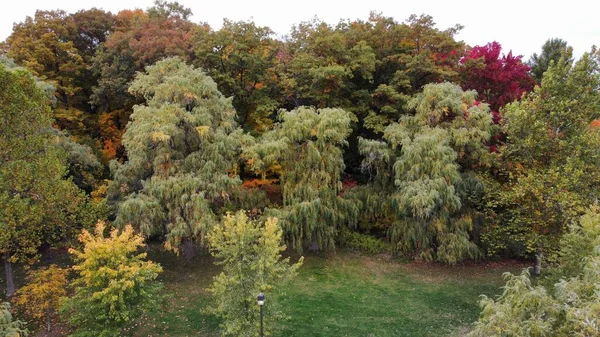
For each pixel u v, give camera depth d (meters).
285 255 17.42
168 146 14.29
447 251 15.73
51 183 12.79
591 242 9.31
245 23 19.59
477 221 16.59
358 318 12.59
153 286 11.14
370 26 21.52
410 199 14.55
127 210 13.06
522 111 13.94
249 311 9.87
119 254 9.92
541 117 13.86
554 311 6.86
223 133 14.72
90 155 17.25
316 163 15.96
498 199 15.55
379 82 21.03
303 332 11.70
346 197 17.73
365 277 15.71
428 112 16.16
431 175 15.14
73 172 17.33
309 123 15.54
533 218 14.20
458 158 16.64
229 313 9.91
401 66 20.09
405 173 15.70
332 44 19.03
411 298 14.01
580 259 9.71
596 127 15.38
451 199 15.05
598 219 9.88
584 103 13.67
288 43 21.86
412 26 20.73
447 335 11.70
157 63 14.86
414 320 12.52
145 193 14.27
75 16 23.02
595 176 13.36
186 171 14.34
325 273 16.00
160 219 14.09
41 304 11.06
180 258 16.92
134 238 10.94
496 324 6.93
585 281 7.08
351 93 20.28
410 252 17.30
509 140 15.49
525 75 20.81
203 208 13.48
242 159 16.23
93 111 23.39
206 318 12.45
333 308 13.19
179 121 13.99
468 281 15.49
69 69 20.73
